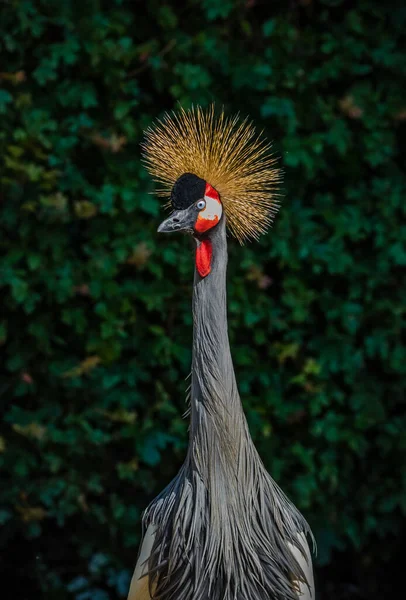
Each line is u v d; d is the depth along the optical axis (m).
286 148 12.12
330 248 12.38
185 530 7.48
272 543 7.64
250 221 7.67
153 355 12.36
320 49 12.43
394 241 12.56
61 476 12.50
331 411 12.72
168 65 12.08
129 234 12.16
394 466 13.00
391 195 12.46
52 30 12.10
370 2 12.33
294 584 7.66
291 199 12.45
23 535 12.74
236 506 7.45
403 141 12.79
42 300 12.27
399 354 12.62
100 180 12.31
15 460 12.37
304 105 12.30
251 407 12.60
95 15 11.81
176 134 7.70
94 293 12.04
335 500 12.99
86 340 12.42
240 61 12.04
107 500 12.83
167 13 11.98
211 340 7.37
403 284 12.69
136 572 7.76
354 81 12.63
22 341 12.30
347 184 12.68
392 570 13.58
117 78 11.95
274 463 12.53
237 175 7.57
